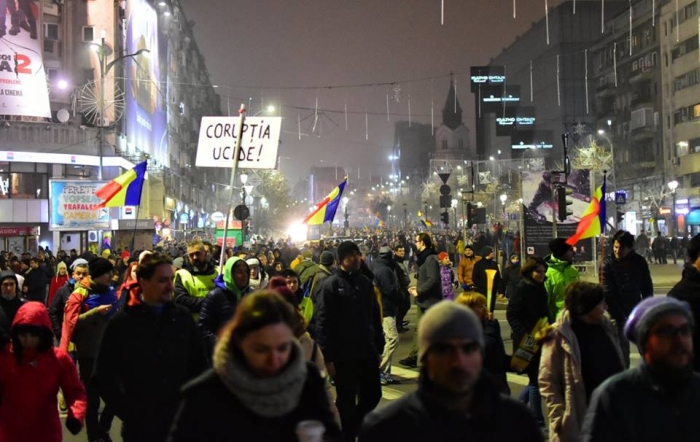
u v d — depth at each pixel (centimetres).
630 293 920
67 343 869
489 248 1648
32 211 4459
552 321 870
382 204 10625
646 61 8069
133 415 538
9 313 971
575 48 11400
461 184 8400
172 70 7856
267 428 351
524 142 11238
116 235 3256
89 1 5009
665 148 7631
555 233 2109
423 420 322
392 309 1187
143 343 544
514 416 330
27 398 601
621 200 3684
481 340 323
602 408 371
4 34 4419
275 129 1168
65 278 1777
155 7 6719
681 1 7206
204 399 354
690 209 5772
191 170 9188
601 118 9262
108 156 4791
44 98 4544
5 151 4394
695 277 620
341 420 807
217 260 1612
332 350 802
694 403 365
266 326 340
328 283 811
